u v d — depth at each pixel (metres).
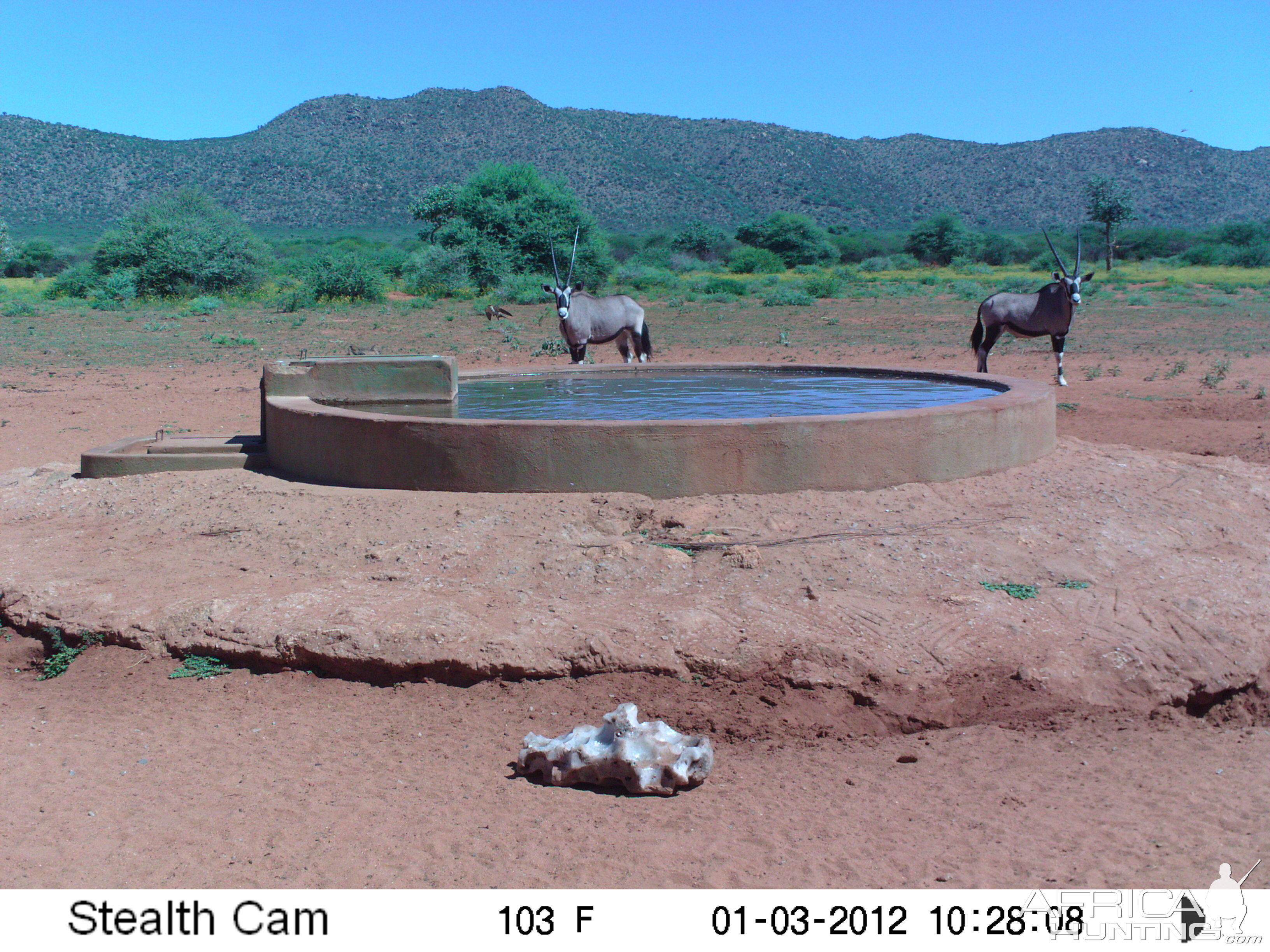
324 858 3.76
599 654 5.07
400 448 6.95
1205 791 4.23
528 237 43.25
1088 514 6.72
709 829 3.99
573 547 6.01
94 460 8.29
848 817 4.08
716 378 11.34
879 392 9.72
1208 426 12.28
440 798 4.24
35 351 22.06
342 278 36.19
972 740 4.76
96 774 4.46
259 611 5.50
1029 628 5.29
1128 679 5.02
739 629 5.16
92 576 6.18
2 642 5.80
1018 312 16.25
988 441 7.20
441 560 5.98
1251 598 5.71
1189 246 75.50
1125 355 20.72
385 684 5.18
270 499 7.17
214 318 31.05
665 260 67.81
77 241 107.69
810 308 34.06
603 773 4.32
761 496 6.57
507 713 4.91
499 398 9.58
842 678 4.93
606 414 8.43
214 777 4.42
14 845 3.86
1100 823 3.97
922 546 6.03
